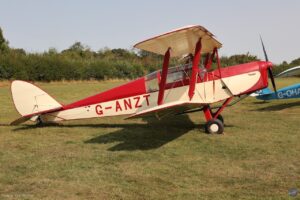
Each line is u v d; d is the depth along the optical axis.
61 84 30.28
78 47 52.25
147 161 5.65
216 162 5.52
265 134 7.51
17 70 29.47
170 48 7.00
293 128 8.16
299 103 13.16
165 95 8.12
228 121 9.33
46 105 8.67
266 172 4.97
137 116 6.38
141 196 4.20
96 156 5.98
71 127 8.77
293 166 5.22
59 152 6.31
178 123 9.19
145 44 6.40
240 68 8.16
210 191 4.30
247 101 14.47
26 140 7.35
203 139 7.16
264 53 8.66
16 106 8.66
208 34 6.85
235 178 4.76
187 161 5.61
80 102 8.65
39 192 4.38
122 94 8.39
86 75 33.88
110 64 35.75
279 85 23.22
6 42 41.97
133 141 7.12
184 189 4.39
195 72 7.47
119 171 5.15
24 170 5.26
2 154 6.21
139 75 37.56
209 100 8.07
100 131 8.23
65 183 4.68
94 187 4.52
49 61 31.36
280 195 4.12
